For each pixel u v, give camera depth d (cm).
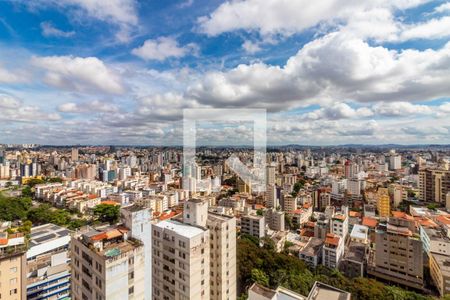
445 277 3491
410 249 3975
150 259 2242
